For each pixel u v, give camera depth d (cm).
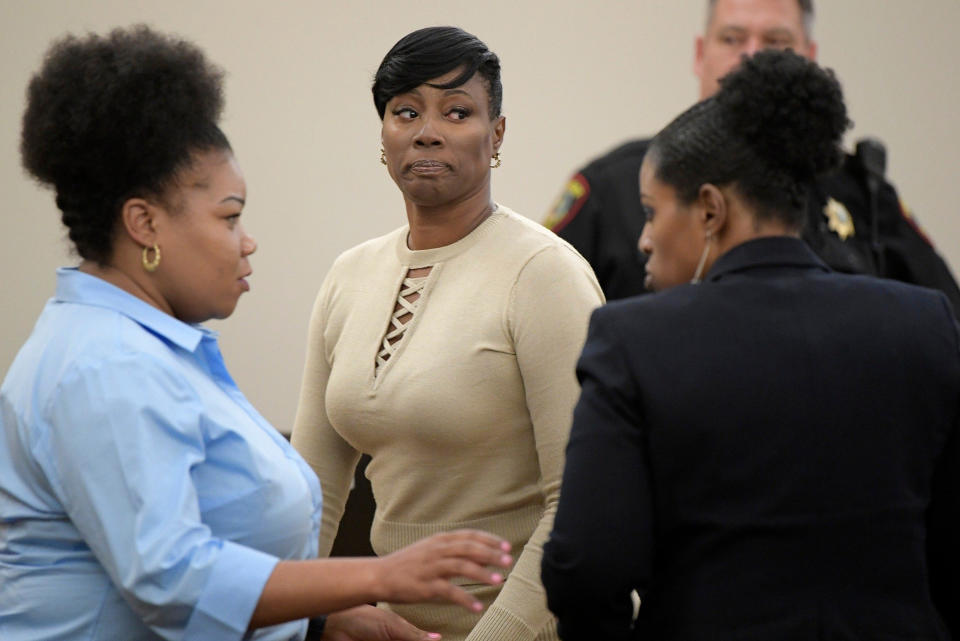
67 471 400
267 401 1183
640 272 686
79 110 418
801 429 389
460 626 556
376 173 1180
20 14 1155
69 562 418
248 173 1171
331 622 513
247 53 1165
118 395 401
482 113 552
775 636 382
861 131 1195
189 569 397
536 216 1195
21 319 1170
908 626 390
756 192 413
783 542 387
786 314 401
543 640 539
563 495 398
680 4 1186
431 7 1176
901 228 690
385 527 571
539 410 534
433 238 570
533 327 534
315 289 1181
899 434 397
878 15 1188
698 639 386
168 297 445
